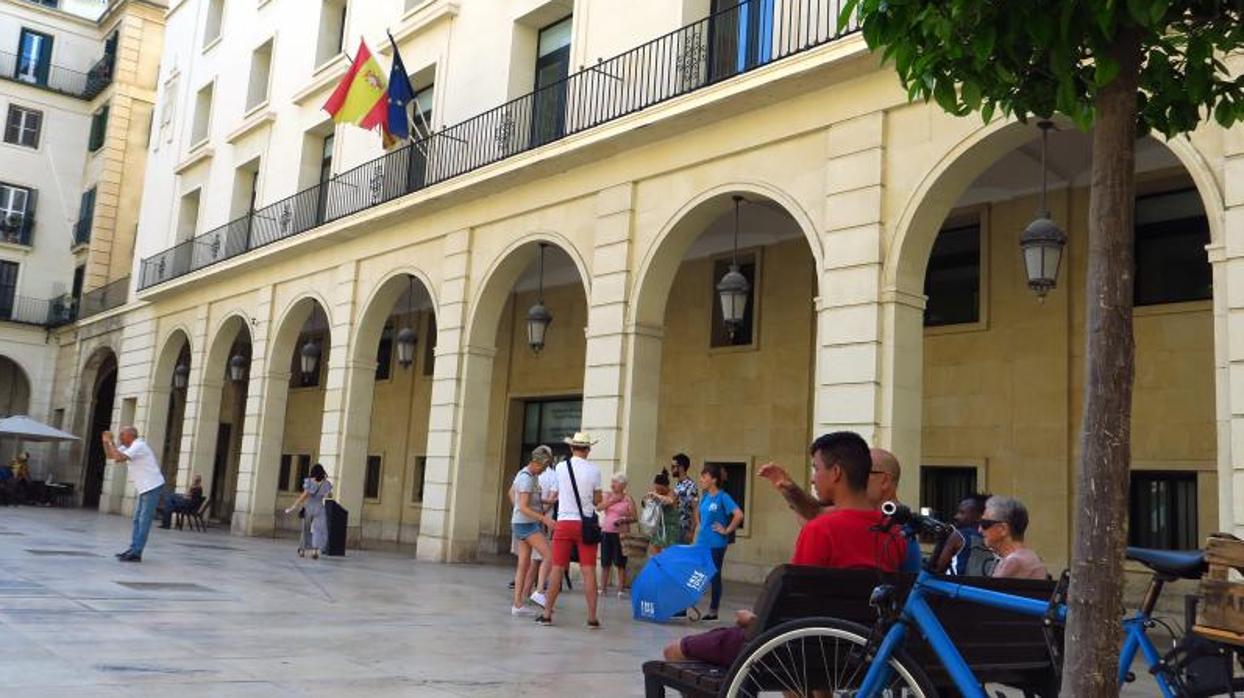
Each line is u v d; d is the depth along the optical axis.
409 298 22.81
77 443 34.78
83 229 38.25
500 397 23.05
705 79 13.85
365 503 26.16
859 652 3.72
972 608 4.02
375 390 26.70
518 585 10.62
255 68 27.22
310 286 22.38
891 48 4.39
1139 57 4.00
